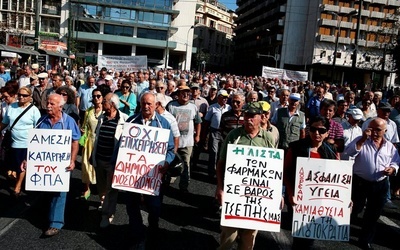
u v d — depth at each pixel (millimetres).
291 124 6574
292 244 4938
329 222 4184
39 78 8531
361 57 62219
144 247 4672
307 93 15375
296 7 65625
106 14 58344
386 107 6879
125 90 7980
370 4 63281
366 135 5117
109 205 5262
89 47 59562
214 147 7715
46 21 59062
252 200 3980
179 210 6117
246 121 4098
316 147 4352
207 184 7672
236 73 97438
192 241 5016
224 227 4109
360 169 5176
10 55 28938
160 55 61938
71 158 5133
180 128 6766
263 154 4008
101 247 4664
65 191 4961
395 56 35375
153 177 4605
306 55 65000
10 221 5273
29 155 4930
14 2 59062
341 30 62656
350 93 8414
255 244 5094
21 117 6137
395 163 5109
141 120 4797
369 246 5184
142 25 58906
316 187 4184
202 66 77438
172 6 59562
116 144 5191
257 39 80625
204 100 8867
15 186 6238
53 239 4801
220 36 103250
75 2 57625
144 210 5969
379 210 5148
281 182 3986
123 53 61062
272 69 22781
